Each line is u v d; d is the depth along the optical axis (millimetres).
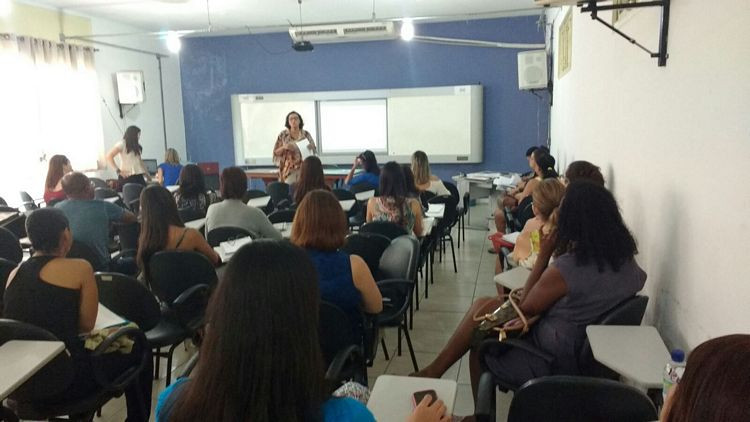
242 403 821
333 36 6996
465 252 5613
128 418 2207
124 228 3820
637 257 2424
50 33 6703
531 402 1270
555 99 6652
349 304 2113
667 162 1971
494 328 2066
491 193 6805
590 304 1874
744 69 1331
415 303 4043
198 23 8047
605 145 3252
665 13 1965
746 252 1319
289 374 837
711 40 1551
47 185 4941
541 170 4500
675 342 1867
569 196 1919
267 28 8570
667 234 1967
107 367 2016
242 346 830
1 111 6008
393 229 3371
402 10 7379
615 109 2949
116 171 7055
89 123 7176
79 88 7008
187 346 3340
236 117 9289
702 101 1619
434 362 2445
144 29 8398
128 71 7926
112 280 2309
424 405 1244
